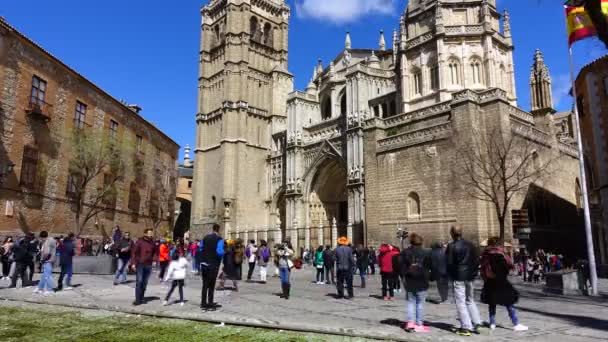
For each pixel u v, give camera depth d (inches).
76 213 1382.9
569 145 1811.0
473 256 420.5
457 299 414.6
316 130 2488.9
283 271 701.3
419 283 430.3
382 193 1675.7
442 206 1459.2
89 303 593.0
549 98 1713.8
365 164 1756.9
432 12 1932.8
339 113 2588.6
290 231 2423.7
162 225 2225.6
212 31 3198.8
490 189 1328.7
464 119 1425.9
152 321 475.2
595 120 1256.8
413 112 1685.5
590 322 485.7
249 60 2999.5
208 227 2829.7
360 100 2187.5
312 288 890.7
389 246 734.5
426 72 1881.2
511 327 450.9
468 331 406.3
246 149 2849.4
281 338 390.6
